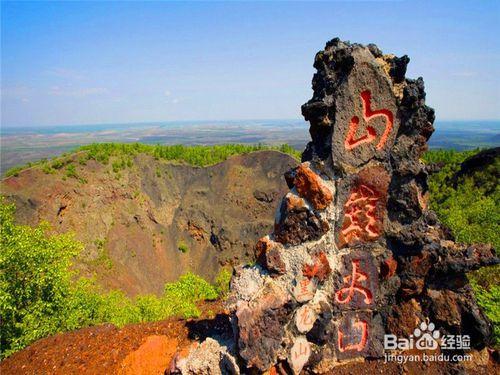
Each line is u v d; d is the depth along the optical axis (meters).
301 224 6.58
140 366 6.96
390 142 6.53
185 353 6.86
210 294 11.29
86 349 7.68
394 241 6.86
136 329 8.16
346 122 6.35
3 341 10.49
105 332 8.20
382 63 6.45
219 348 6.65
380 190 6.63
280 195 47.94
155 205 49.06
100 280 38.00
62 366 7.30
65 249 12.17
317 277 6.54
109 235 43.38
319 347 6.74
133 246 44.28
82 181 43.47
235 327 6.36
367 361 6.97
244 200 48.28
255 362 6.02
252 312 6.07
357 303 6.85
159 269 44.91
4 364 7.93
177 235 48.97
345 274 6.77
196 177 52.16
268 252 6.62
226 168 51.53
